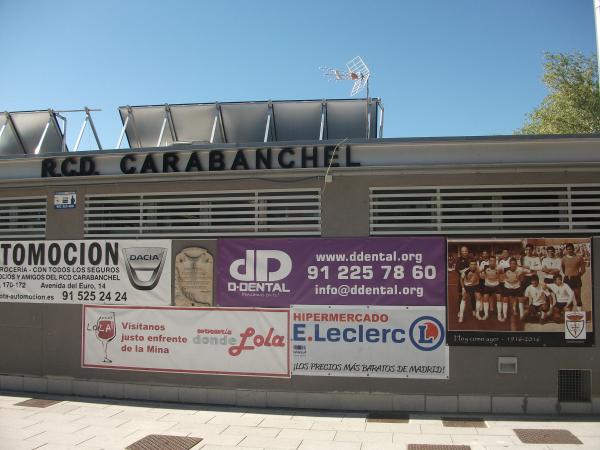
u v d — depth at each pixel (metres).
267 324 7.81
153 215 8.34
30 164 8.84
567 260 7.29
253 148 7.99
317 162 7.84
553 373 7.22
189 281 8.09
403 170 7.63
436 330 7.43
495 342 7.30
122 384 8.20
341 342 7.61
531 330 7.27
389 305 7.55
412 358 7.46
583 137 7.19
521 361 7.27
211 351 7.94
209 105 10.88
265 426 6.78
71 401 8.04
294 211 7.87
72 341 8.48
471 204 7.57
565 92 21.11
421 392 7.40
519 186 7.45
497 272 7.38
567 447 5.87
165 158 8.26
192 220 8.19
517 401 7.23
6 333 8.77
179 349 8.05
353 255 7.69
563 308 7.25
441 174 7.60
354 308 7.62
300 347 7.70
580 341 7.20
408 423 6.85
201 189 8.21
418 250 7.55
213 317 7.97
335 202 7.80
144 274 8.26
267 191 8.00
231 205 8.08
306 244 7.80
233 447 6.00
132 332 8.23
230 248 8.01
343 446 6.00
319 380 7.62
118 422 6.97
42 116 11.45
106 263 8.41
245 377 7.82
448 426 6.70
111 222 8.45
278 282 7.83
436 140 7.45
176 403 7.93
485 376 7.30
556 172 7.40
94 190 8.59
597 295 7.23
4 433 6.52
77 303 8.49
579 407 7.16
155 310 8.17
